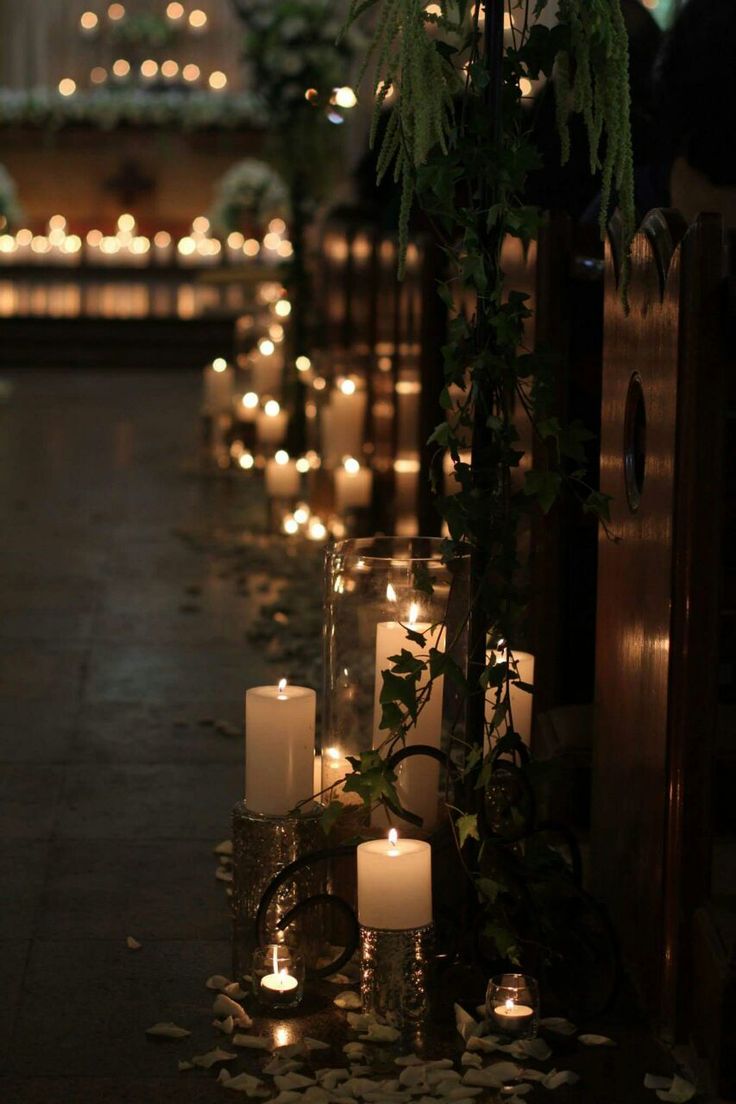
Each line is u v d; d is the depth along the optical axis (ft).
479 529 7.30
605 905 8.16
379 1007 7.09
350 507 19.33
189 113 56.75
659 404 7.21
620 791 8.00
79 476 28.89
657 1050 7.04
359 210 22.43
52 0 59.52
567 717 9.98
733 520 9.14
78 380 51.44
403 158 7.38
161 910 8.64
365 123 22.94
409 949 7.05
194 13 59.21
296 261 26.12
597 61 7.09
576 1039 7.11
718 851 9.36
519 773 7.59
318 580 18.70
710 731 6.93
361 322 20.80
